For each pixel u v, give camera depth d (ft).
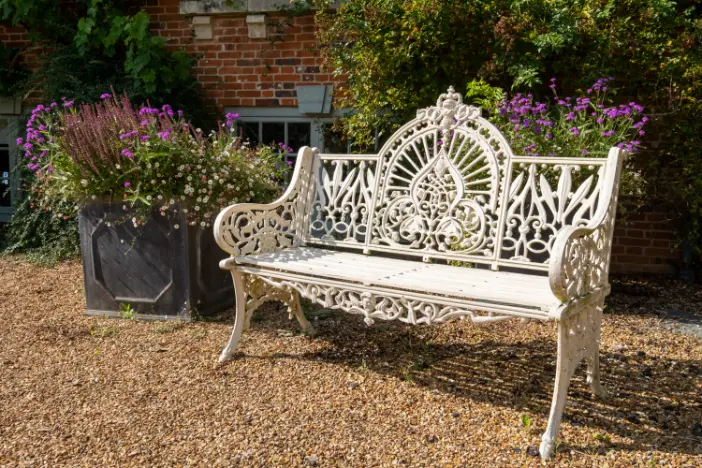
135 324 13.05
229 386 9.73
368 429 8.29
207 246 13.51
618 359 11.19
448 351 11.60
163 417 8.60
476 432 8.24
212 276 13.75
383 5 16.56
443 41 16.69
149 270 13.30
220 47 20.88
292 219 12.15
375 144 18.47
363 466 7.35
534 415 8.78
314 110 20.22
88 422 8.41
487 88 15.35
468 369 10.64
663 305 15.06
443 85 17.33
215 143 14.26
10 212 23.73
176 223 12.92
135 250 13.29
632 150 14.74
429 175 11.09
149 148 12.78
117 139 12.96
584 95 15.98
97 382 9.82
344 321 13.56
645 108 16.96
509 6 16.35
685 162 16.67
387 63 17.13
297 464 7.38
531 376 10.33
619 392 9.66
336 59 18.17
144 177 12.77
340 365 10.74
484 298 8.27
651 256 18.02
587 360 9.23
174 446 7.79
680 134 16.70
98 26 20.97
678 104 16.26
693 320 13.79
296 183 12.10
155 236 13.10
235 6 20.12
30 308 14.26
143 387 9.64
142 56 19.89
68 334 12.32
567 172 9.75
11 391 9.41
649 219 17.87
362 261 11.17
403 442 7.94
